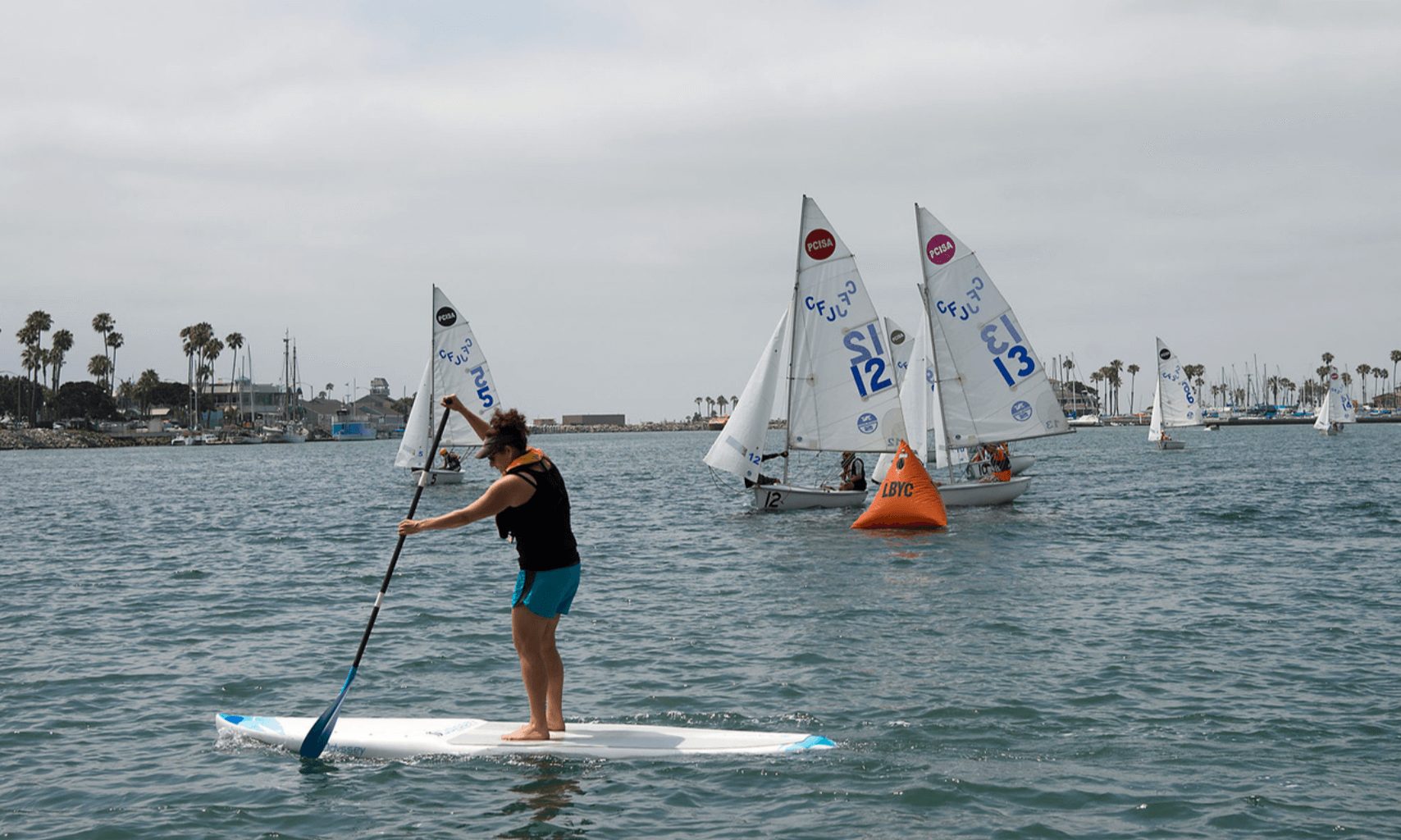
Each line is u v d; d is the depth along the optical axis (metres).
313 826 7.42
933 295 32.66
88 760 8.90
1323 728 9.34
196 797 8.00
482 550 24.00
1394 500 33.75
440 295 50.22
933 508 27.06
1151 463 67.31
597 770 8.47
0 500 47.28
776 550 23.34
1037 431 32.66
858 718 9.85
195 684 11.47
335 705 9.08
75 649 13.40
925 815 7.46
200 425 195.50
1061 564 20.34
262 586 18.97
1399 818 7.27
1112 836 7.07
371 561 22.53
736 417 32.47
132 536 28.97
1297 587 16.95
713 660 12.31
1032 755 8.74
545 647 9.03
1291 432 146.12
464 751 8.94
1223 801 7.62
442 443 51.94
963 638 13.40
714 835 7.18
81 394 177.88
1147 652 12.42
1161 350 89.38
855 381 31.70
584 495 45.84
